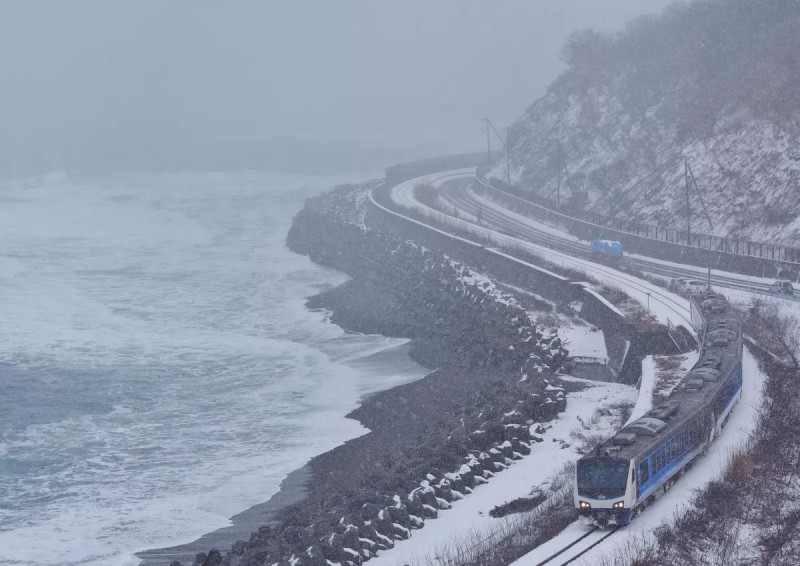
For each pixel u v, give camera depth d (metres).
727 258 85.12
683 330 58.00
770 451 38.25
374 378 62.31
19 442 49.53
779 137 94.94
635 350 57.53
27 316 78.44
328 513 36.72
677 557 28.86
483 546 30.91
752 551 29.56
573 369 60.69
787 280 74.06
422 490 37.12
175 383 60.62
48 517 40.38
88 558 36.19
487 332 67.38
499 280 85.75
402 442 49.53
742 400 45.34
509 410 47.53
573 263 87.00
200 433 51.25
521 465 41.22
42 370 62.94
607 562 27.97
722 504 33.03
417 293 82.88
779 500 33.50
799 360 53.31
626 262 91.44
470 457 40.75
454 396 57.97
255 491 42.97
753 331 58.75
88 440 50.03
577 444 43.34
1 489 43.44
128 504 41.69
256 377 62.22
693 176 94.44
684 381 41.09
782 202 88.75
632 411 46.84
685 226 97.50
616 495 31.06
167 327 76.00
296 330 75.81
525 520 33.28
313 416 54.25
